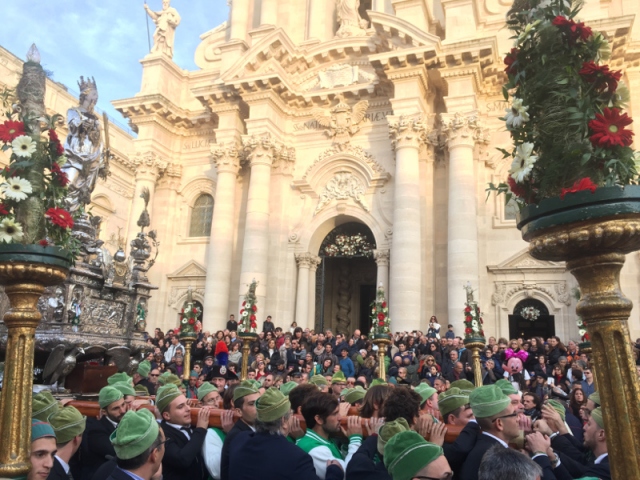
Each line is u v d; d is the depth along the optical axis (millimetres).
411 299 21297
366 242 25531
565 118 3371
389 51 23688
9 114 5699
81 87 9328
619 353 3059
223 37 31094
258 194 24672
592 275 3213
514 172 3539
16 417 4047
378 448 4227
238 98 26312
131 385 6523
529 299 22469
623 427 2961
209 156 28469
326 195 25438
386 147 24797
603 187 3037
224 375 11289
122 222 35500
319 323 25516
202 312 26609
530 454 4859
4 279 4301
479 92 23812
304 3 29125
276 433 4543
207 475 5551
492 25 25188
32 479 4160
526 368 15703
